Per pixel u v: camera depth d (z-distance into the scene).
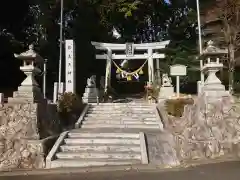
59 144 11.50
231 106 12.46
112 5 27.33
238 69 23.36
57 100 16.98
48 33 27.75
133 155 10.83
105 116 16.23
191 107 13.20
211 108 12.21
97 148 11.50
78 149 11.47
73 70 18.31
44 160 10.36
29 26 27.03
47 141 11.05
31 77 12.49
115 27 31.75
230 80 20.02
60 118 14.43
